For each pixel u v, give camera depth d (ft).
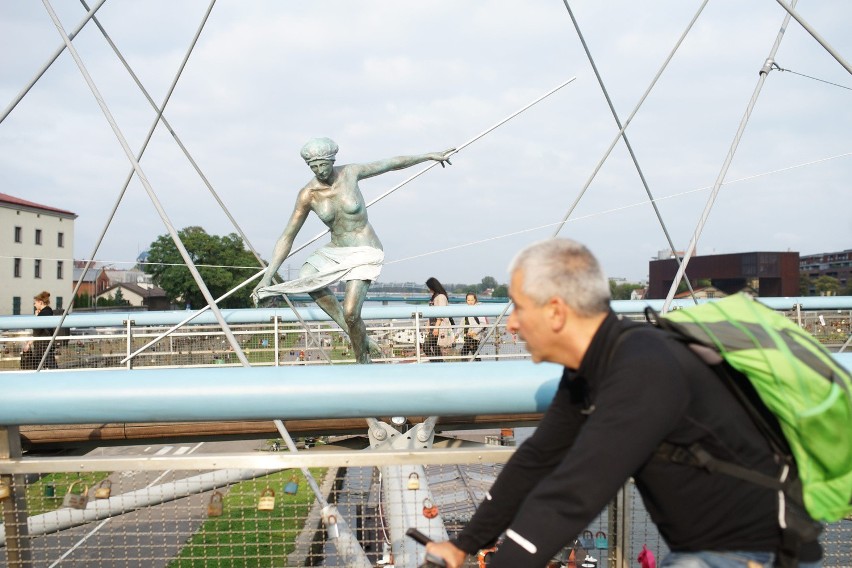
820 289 391.04
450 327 26.02
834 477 4.60
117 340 30.01
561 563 7.19
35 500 7.09
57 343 29.71
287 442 9.85
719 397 4.71
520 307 4.99
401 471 7.36
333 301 21.38
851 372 5.79
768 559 4.75
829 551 7.48
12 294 177.27
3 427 6.40
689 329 4.86
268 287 20.56
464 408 5.99
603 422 4.39
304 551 7.02
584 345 4.87
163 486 7.23
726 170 13.01
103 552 10.62
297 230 20.80
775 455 4.84
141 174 12.03
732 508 4.69
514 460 5.57
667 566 4.90
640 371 4.44
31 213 183.93
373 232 21.26
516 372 6.07
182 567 7.19
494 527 5.57
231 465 6.35
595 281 4.81
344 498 7.63
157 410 5.79
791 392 4.52
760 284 245.65
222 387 5.80
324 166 20.13
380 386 5.88
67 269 199.62
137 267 293.43
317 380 5.89
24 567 6.68
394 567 7.03
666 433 4.40
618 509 6.94
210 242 205.98
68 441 13.55
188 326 29.43
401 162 21.24
